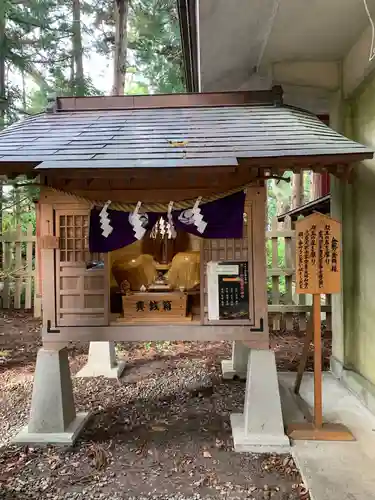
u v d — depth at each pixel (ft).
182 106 14.79
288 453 12.26
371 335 15.20
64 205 13.09
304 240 12.92
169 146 11.87
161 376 19.48
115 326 13.03
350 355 17.34
